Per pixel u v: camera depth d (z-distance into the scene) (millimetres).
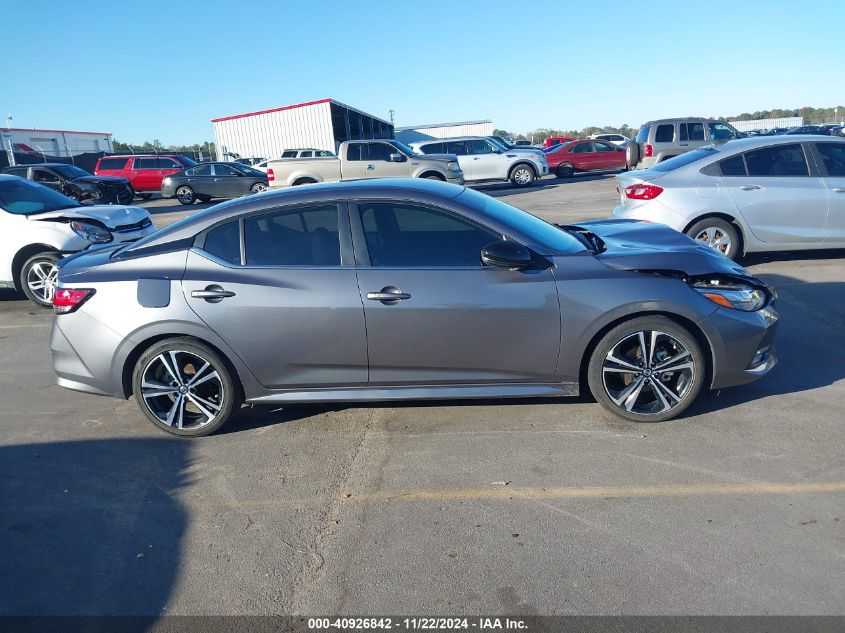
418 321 3766
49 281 7730
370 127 50281
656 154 18453
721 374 3852
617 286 3725
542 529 2975
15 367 5688
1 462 3906
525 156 21953
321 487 3457
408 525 3072
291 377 3965
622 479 3350
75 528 3197
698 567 2662
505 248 3664
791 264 7754
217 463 3783
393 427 4098
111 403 4785
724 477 3316
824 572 2596
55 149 48000
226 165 23281
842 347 5020
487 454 3686
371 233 3871
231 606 2611
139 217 8547
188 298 3850
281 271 3852
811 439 3654
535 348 3807
